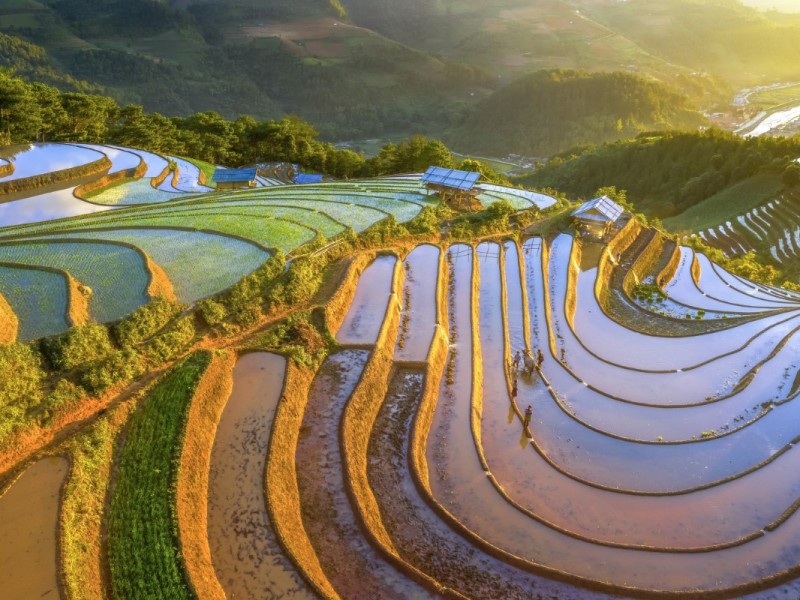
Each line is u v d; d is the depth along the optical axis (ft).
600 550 71.72
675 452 95.76
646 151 413.80
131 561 55.31
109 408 72.74
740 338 140.97
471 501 78.28
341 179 299.38
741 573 69.05
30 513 57.67
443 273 140.46
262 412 79.66
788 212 294.46
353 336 105.09
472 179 190.49
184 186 223.30
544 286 151.74
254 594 55.77
